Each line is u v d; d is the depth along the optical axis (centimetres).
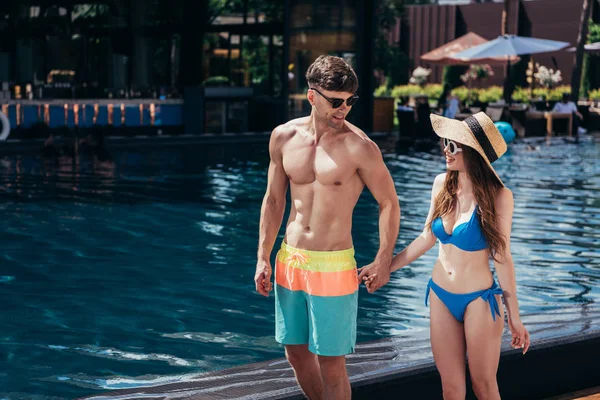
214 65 2148
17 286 666
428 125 2073
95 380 464
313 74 303
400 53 3506
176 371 480
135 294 648
